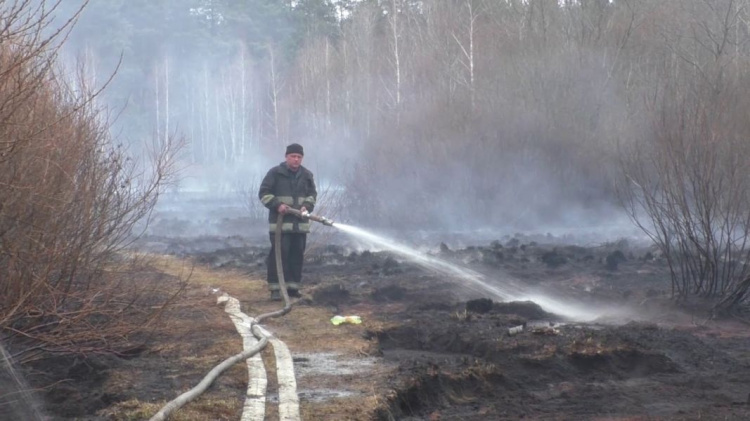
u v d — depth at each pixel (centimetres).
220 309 936
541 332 782
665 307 961
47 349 602
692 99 1248
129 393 585
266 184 1048
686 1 2828
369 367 677
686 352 760
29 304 569
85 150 644
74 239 614
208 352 716
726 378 685
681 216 1048
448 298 1062
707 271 982
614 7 3098
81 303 659
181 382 618
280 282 1005
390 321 881
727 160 991
